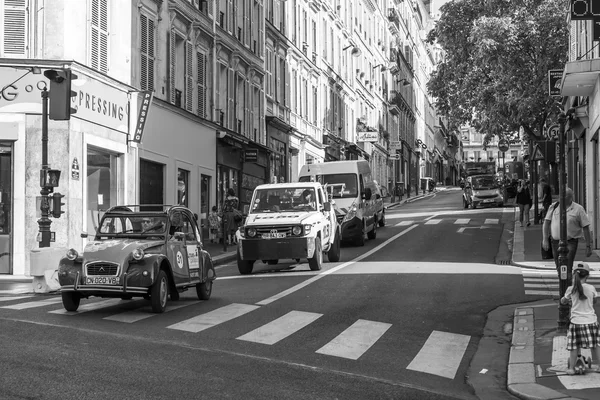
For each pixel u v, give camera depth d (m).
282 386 9.01
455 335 12.79
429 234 34.47
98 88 24.84
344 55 65.06
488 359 11.22
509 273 20.50
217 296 16.89
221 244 33.00
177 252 15.12
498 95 35.34
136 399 8.07
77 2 23.91
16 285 19.91
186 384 8.84
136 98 27.34
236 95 38.78
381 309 15.04
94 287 13.85
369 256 26.06
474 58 35.88
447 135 147.38
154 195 29.52
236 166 38.69
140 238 14.95
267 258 21.44
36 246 22.73
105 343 11.01
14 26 23.27
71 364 9.52
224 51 37.00
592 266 21.61
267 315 14.23
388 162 85.25
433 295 16.75
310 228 21.47
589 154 27.98
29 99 22.94
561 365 10.27
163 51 30.23
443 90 39.25
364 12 73.44
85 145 24.02
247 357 10.55
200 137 33.75
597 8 19.41
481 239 31.67
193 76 33.03
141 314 14.07
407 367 10.55
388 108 85.56
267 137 44.41
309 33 54.19
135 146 27.36
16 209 22.77
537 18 33.91
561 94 26.05
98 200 25.61
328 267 22.61
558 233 15.70
